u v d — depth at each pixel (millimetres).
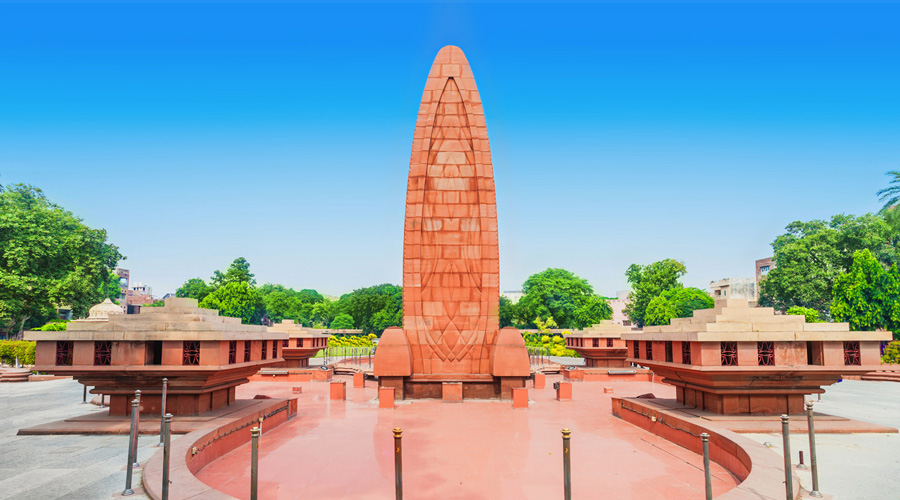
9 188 47062
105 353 13617
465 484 9484
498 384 20781
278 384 28000
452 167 22250
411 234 21812
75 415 16109
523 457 11492
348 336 60719
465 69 22812
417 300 21531
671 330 16141
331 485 9438
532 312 76312
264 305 74562
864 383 25016
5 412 16812
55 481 9133
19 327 46188
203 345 13508
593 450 12164
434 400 20625
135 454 10156
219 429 11570
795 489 7883
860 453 10953
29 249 41125
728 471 10234
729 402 13820
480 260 21750
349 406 19484
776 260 59031
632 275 77625
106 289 62312
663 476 9969
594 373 30078
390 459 11328
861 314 41188
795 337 13484
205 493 7707
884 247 52688
